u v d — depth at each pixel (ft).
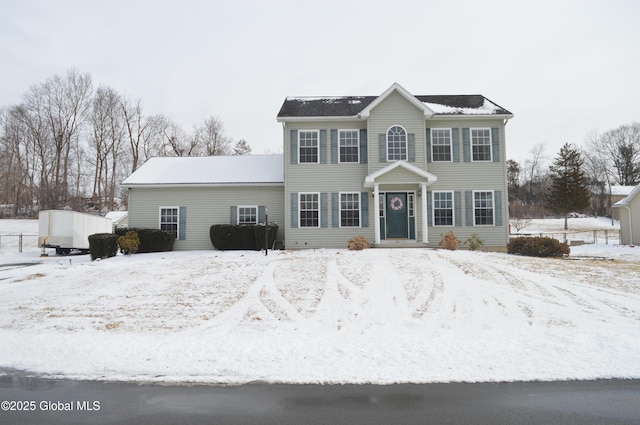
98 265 53.01
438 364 20.93
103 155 171.32
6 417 15.47
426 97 75.36
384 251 56.70
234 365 21.11
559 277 40.96
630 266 47.24
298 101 75.31
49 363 21.62
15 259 77.30
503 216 68.54
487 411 15.76
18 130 163.94
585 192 147.84
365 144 69.31
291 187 69.10
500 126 69.56
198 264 51.52
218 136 195.11
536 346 23.27
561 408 15.97
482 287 36.96
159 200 72.90
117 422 15.08
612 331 25.70
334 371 20.18
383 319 29.32
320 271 44.55
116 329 27.89
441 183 68.64
